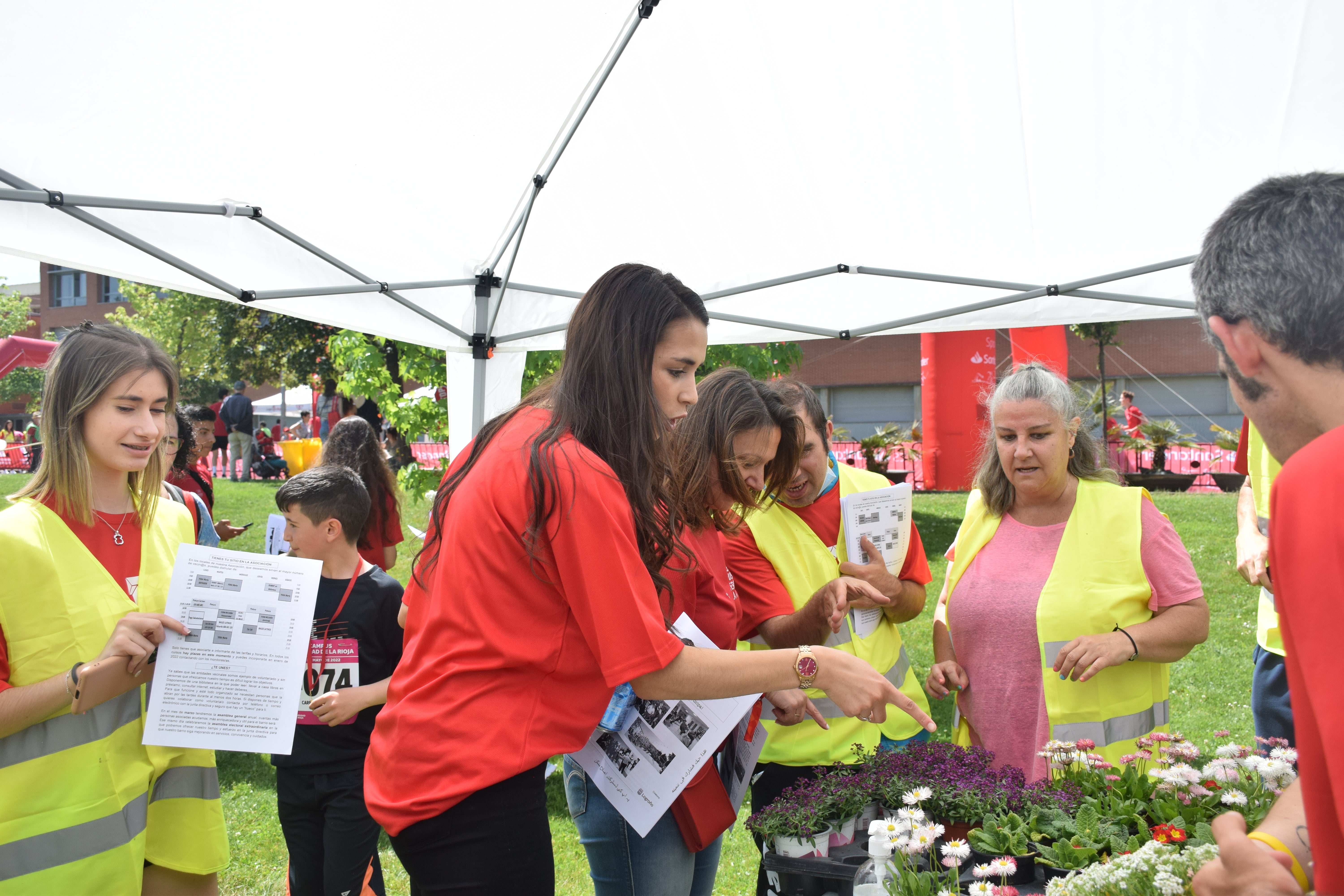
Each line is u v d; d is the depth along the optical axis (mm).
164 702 2072
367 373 8328
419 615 1710
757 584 2559
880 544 2572
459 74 3172
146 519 2285
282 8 2664
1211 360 22531
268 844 3898
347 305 3949
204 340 23453
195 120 2953
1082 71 3197
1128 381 23219
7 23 2414
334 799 2678
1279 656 2818
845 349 27172
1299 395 982
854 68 3389
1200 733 4742
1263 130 3227
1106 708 2264
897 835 1592
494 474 1548
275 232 3541
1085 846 1631
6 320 32719
